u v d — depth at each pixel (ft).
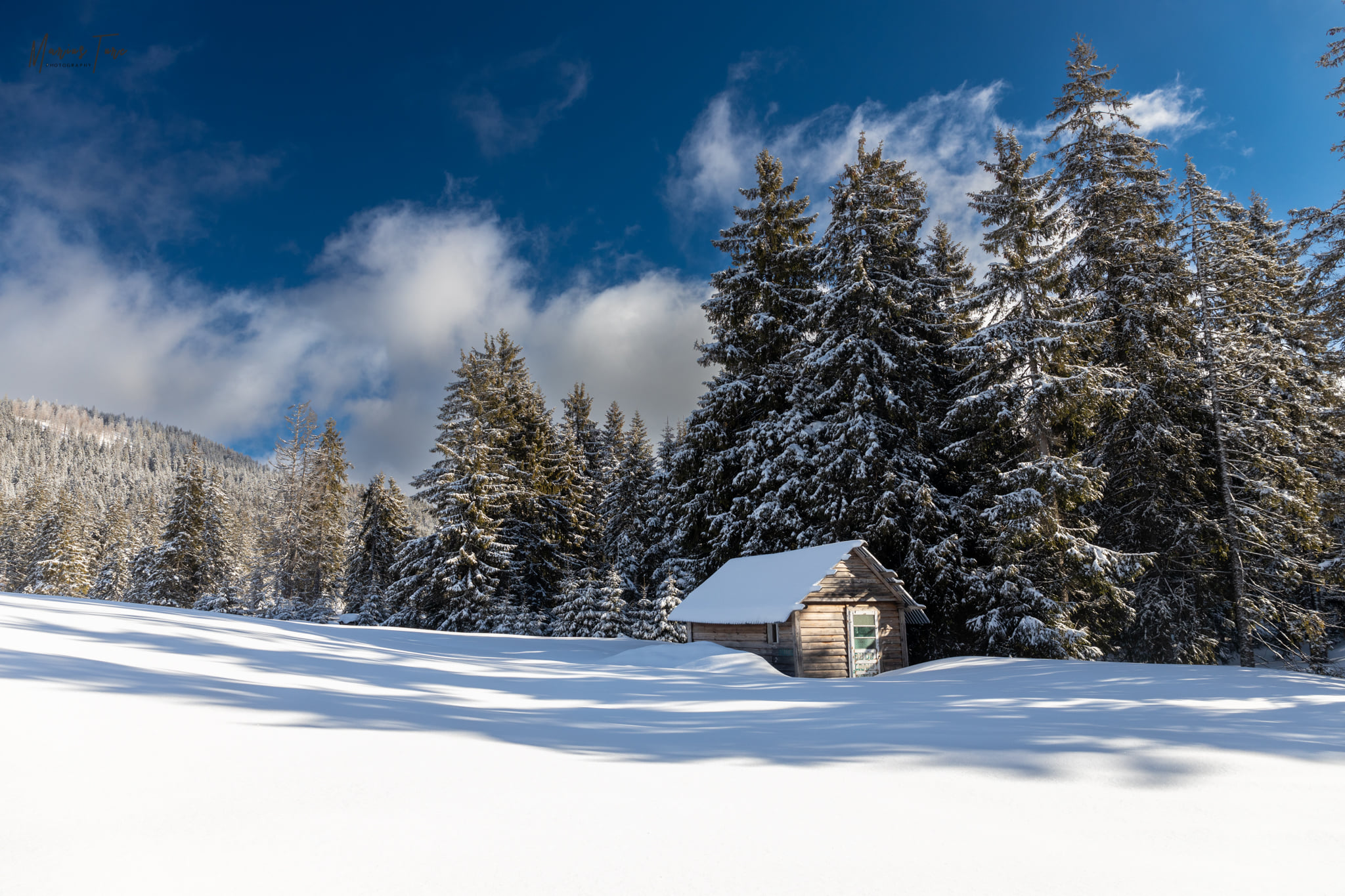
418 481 129.90
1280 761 11.39
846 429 65.46
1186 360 65.46
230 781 7.97
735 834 7.02
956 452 63.46
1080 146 66.28
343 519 175.22
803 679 37.40
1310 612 63.31
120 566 206.18
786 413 73.61
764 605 54.39
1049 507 56.29
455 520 109.40
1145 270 65.05
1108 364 65.16
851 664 53.57
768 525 70.90
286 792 7.74
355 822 6.86
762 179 83.87
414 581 111.86
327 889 5.21
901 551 64.28
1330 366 57.57
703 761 10.80
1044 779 9.89
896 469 65.62
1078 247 66.59
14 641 19.07
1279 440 63.93
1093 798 8.95
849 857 6.50
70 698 11.40
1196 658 62.54
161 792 7.40
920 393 69.56
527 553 122.21
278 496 161.68
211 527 157.07
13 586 232.53
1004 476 58.39
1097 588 55.31
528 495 122.21
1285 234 82.43
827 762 10.78
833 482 66.18
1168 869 6.51
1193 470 63.05
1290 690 27.02
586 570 124.06
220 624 39.19
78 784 7.36
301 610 122.83
